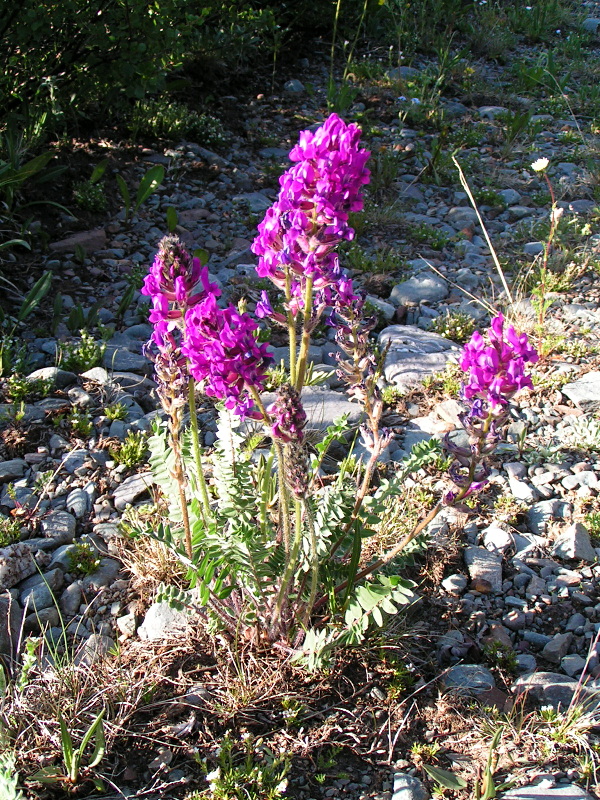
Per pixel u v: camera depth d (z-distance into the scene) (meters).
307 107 1.45
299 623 0.49
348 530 0.50
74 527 0.60
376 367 0.45
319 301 0.45
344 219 0.38
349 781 0.44
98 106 1.22
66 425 0.70
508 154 1.34
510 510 0.63
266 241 0.41
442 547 0.59
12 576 0.56
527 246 1.07
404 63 1.66
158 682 0.49
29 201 1.02
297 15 1.64
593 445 0.70
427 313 0.92
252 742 0.46
